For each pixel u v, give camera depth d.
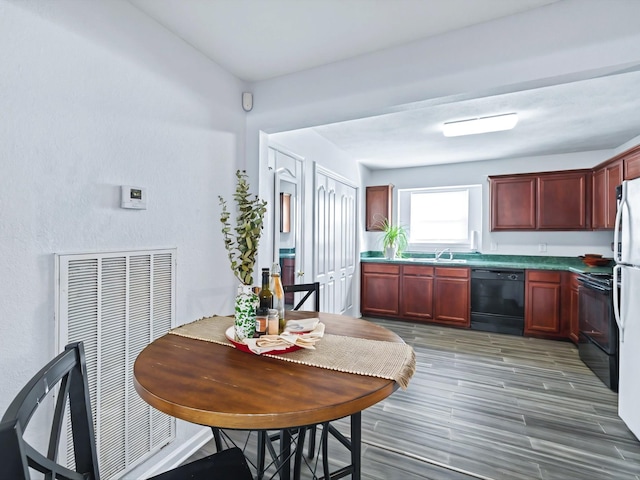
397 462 1.84
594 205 4.05
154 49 1.73
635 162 3.09
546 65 1.59
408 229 5.47
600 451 1.92
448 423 2.22
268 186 2.55
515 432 2.11
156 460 1.73
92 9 1.43
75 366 0.90
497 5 1.59
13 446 0.50
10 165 1.17
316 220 3.52
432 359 3.38
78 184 1.38
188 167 1.94
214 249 2.14
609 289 2.72
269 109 2.34
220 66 2.17
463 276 4.52
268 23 1.74
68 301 1.33
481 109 2.91
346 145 4.09
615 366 2.68
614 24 1.47
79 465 0.89
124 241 1.58
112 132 1.52
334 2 1.57
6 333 1.16
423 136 3.70
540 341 4.00
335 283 4.12
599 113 3.01
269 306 1.41
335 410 0.84
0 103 1.14
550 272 4.07
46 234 1.28
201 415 0.81
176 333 1.45
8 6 1.16
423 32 1.81
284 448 1.44
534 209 4.41
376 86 1.99
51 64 1.29
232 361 1.14
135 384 0.99
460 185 5.07
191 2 1.58
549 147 4.14
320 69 2.17
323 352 1.21
